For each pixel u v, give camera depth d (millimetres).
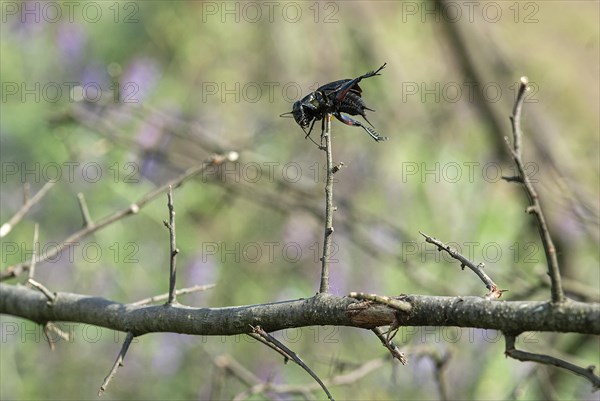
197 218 13062
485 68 12953
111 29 13812
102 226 6977
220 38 14023
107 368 12086
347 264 12758
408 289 12133
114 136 11164
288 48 13891
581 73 14195
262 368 11633
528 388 10930
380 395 10969
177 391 11883
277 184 11914
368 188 13188
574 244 12055
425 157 13211
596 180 13062
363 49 13891
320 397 10844
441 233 12500
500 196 12703
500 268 11195
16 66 13102
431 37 13898
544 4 14125
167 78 13750
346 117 5227
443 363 8109
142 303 5414
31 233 12117
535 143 12438
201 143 11586
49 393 11625
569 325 3621
